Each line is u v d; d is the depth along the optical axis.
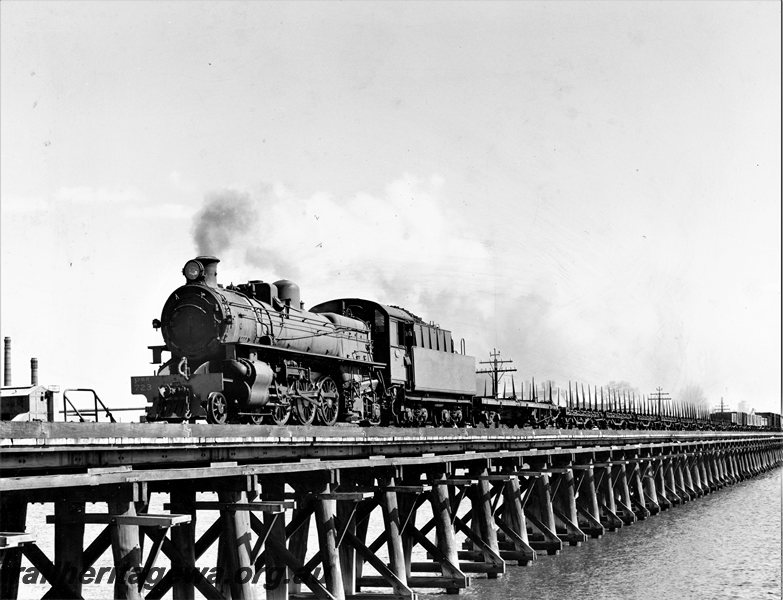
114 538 13.16
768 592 25.36
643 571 27.97
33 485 11.21
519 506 28.88
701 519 42.06
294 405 22.69
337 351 26.34
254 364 21.09
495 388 46.59
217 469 14.61
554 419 46.22
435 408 33.66
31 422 11.12
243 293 23.56
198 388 19.41
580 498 36.16
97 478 12.17
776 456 103.00
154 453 13.52
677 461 53.50
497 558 25.98
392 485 21.55
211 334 21.28
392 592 23.72
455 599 23.75
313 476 18.73
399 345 30.16
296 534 20.25
